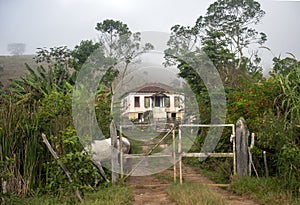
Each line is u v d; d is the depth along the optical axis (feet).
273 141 19.62
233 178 21.02
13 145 18.80
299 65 23.40
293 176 17.72
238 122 21.88
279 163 18.94
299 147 18.79
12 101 21.59
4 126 18.71
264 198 17.19
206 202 16.42
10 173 17.38
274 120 19.84
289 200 16.48
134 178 24.31
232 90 31.94
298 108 19.22
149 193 20.30
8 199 16.19
